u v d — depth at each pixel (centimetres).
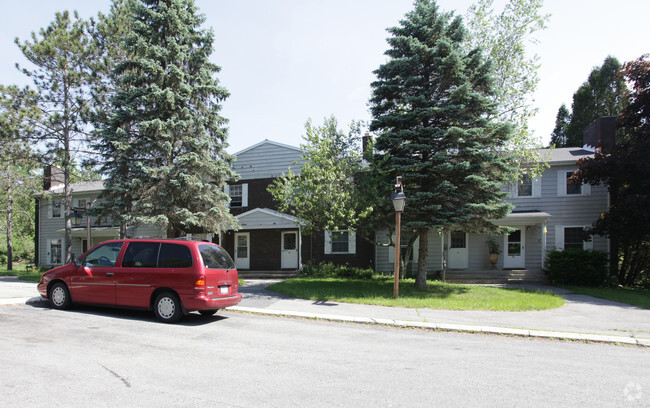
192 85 1563
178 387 444
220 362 543
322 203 1322
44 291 886
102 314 832
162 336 673
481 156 1284
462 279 1777
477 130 1247
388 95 1401
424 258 1415
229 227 1723
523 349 667
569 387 477
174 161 1541
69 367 498
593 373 537
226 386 452
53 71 1914
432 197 1282
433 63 1327
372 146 1397
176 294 785
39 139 1919
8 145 1878
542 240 1819
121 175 1522
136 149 1477
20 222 3984
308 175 1346
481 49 1332
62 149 1948
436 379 496
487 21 2014
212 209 1528
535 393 454
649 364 591
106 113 1902
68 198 2064
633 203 1534
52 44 1842
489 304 1089
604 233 1723
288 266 2123
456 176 1322
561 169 1947
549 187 1955
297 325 814
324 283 1510
